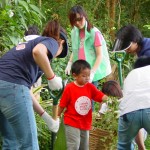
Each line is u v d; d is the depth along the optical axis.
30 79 3.46
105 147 4.66
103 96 4.65
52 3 9.89
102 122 4.72
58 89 3.53
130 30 4.31
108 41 8.62
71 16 5.28
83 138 4.66
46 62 3.34
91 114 4.67
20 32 3.86
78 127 4.57
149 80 3.87
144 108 3.79
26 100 3.38
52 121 3.98
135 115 3.82
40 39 3.46
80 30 5.45
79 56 5.46
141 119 3.82
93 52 5.43
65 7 9.80
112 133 4.63
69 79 6.68
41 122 5.09
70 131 4.56
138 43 4.30
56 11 9.80
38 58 3.32
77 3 10.34
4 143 3.75
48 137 5.22
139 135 4.55
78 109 4.57
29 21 4.14
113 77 8.31
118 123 4.27
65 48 3.73
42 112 3.93
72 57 5.71
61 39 3.69
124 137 4.05
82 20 5.27
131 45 4.29
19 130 3.40
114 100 4.66
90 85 4.66
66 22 9.66
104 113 4.71
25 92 3.39
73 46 5.52
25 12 3.97
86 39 5.39
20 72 3.39
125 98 3.92
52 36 3.61
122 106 3.94
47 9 9.19
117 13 11.69
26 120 3.38
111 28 9.88
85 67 4.57
